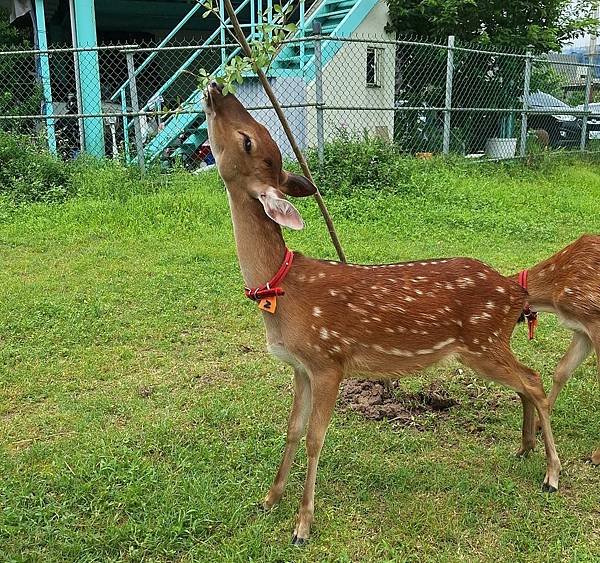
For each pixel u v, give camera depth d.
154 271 6.95
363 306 3.31
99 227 8.49
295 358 3.33
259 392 4.64
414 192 10.09
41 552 3.14
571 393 4.62
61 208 9.12
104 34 14.66
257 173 3.22
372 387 4.68
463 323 3.44
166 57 14.62
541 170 12.99
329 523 3.38
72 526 3.30
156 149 11.82
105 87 14.38
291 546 3.24
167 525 3.28
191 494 3.49
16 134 10.56
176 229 8.44
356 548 3.23
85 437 4.08
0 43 13.66
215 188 9.92
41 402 4.54
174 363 5.09
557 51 15.37
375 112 13.34
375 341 3.34
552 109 14.72
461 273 3.49
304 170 4.17
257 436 4.12
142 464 3.76
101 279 6.72
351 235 8.29
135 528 3.25
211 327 5.70
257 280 3.30
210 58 14.20
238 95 11.84
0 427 4.23
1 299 6.14
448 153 12.58
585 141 15.77
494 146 13.95
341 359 3.33
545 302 3.88
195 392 4.67
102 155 12.02
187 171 10.85
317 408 3.30
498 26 14.20
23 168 9.90
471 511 3.47
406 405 4.52
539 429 4.19
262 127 3.31
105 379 4.85
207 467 3.78
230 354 5.26
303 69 11.72
